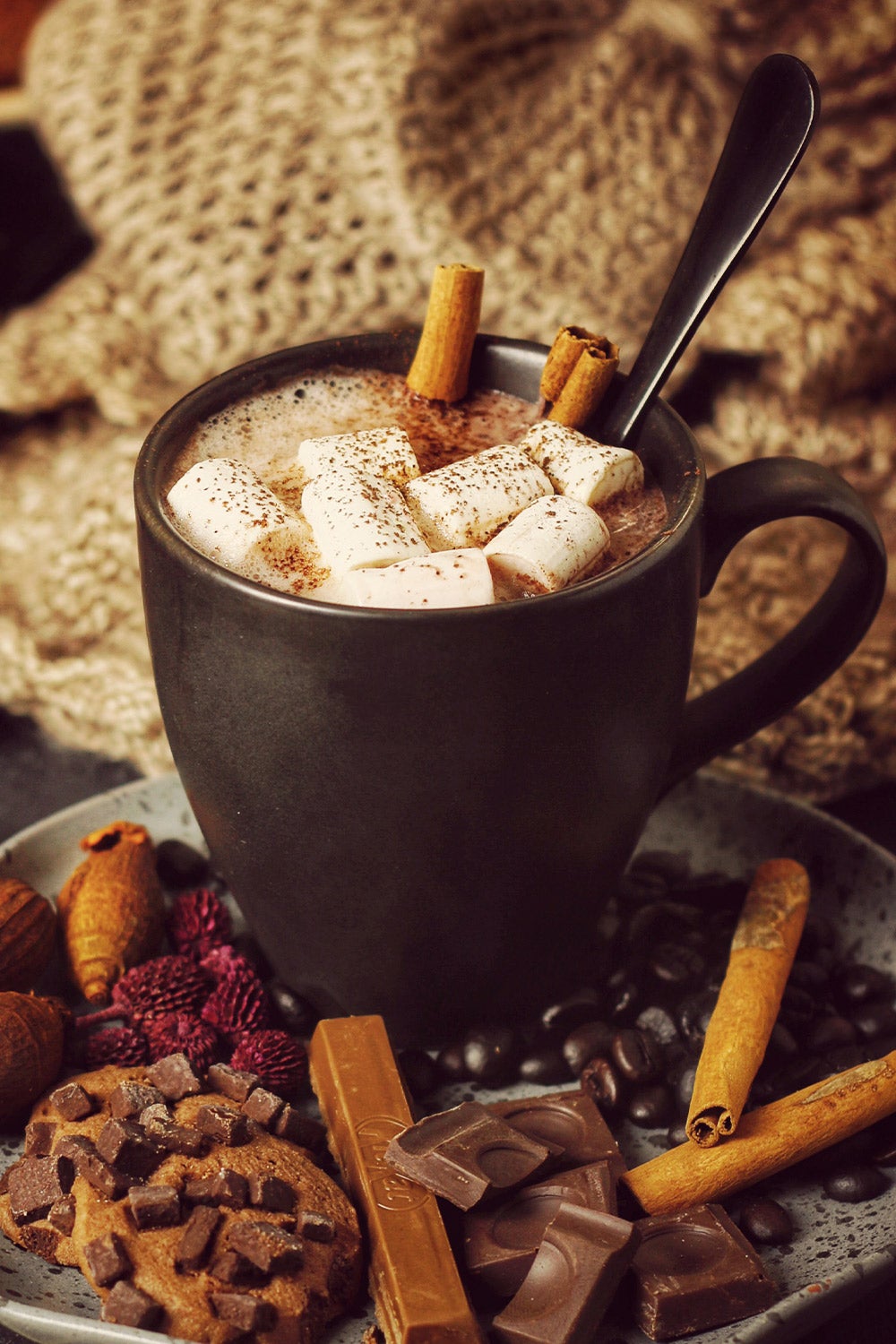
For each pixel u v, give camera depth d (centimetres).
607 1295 36
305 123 61
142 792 48
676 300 41
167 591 38
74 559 57
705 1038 42
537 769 38
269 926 42
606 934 45
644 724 40
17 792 55
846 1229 39
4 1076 40
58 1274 38
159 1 63
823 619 43
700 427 61
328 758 38
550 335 59
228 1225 37
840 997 44
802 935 45
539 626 37
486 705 37
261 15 62
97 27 63
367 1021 41
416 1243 37
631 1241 37
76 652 57
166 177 61
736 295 60
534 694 37
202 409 41
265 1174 38
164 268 61
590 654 37
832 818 47
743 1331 36
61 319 61
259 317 60
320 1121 42
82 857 47
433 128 61
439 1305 36
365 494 39
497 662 37
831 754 53
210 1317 36
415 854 39
